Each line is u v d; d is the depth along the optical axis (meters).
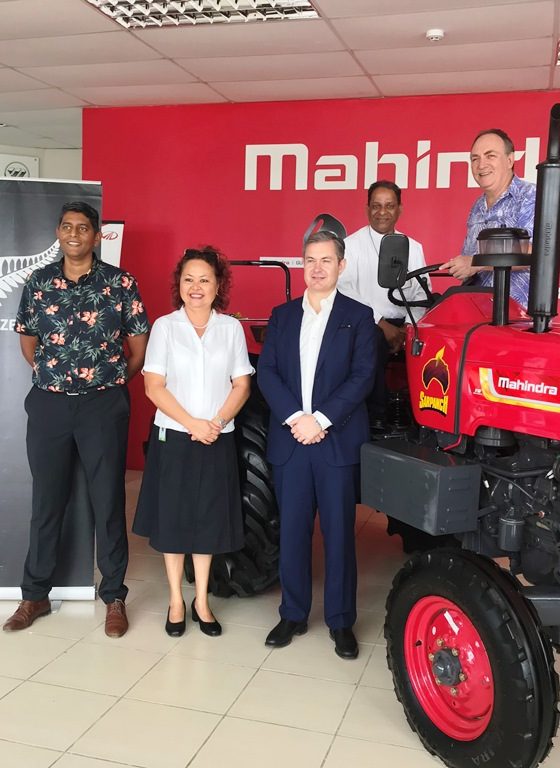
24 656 2.62
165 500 2.70
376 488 2.28
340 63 4.29
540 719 1.77
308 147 5.09
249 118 5.17
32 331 2.85
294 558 2.71
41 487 2.86
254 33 3.86
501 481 2.11
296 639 2.78
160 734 2.15
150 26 3.83
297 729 2.20
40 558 2.90
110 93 5.04
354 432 2.63
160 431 2.71
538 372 1.94
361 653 2.68
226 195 5.27
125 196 5.43
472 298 2.36
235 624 2.90
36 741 2.11
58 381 2.78
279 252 5.22
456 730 2.00
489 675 1.91
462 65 4.26
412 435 2.83
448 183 4.90
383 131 4.97
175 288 2.80
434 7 3.47
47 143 6.95
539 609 1.93
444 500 2.01
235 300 5.31
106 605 2.95
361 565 3.57
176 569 2.79
